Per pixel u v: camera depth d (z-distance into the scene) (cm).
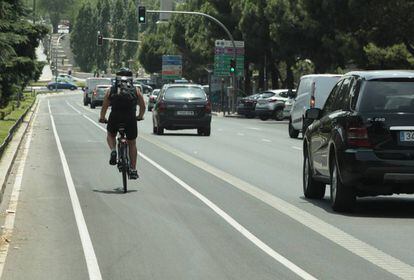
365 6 10550
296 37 12406
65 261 2188
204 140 7188
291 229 2684
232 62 14412
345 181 2939
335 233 2614
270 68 16250
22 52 7994
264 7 14750
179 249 2348
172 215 2966
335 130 3016
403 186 2916
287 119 12225
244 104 13250
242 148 6272
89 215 2962
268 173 4447
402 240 2506
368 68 10931
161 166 4769
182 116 7681
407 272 2069
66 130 8519
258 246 2397
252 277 2005
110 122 3588
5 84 8131
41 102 19762
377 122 2891
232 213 3016
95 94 15662
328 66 12381
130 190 3678
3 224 2756
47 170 4544
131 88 3569
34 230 2650
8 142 5984
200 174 4359
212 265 2141
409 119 2891
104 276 2014
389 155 2877
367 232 2639
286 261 2194
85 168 4647
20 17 7850
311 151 3375
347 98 3073
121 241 2469
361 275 2031
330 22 11644
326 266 2133
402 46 10206
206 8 17275
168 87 7888
